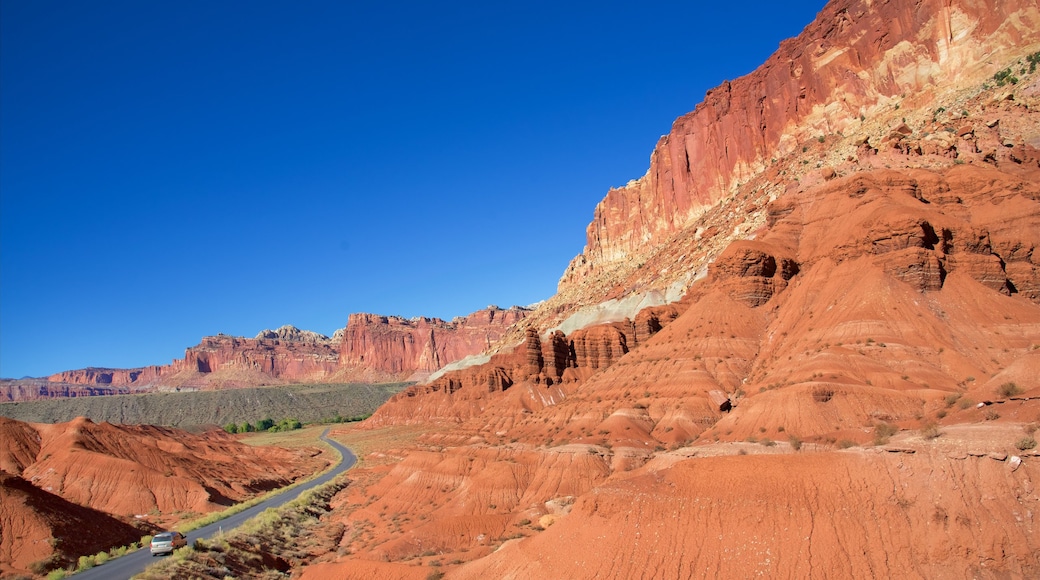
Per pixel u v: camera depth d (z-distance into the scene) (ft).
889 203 264.72
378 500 318.65
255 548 211.82
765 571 115.65
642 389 291.17
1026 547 98.17
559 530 152.46
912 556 105.91
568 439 283.18
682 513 133.08
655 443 252.21
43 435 358.84
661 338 324.39
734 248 319.88
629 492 144.87
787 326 264.93
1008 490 105.09
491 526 226.38
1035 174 264.11
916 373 191.62
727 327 293.84
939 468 113.29
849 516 115.65
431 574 166.20
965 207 258.98
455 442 407.03
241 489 382.22
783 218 337.11
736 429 198.08
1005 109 307.78
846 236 273.13
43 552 186.19
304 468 514.68
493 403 495.82
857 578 107.34
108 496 309.42
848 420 178.91
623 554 133.49
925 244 234.58
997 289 224.33
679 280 444.96
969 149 294.25
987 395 134.31
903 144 318.24
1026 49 332.60
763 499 126.00
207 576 172.96
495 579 151.23
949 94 353.92
